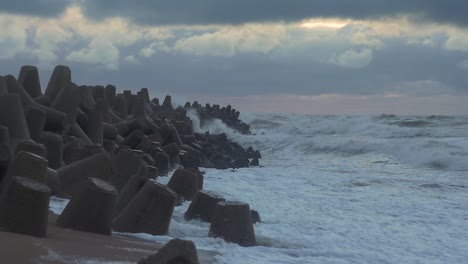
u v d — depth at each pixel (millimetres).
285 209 18438
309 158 41156
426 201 21750
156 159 24406
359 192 23594
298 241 13547
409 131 55156
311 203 20078
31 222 9766
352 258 12328
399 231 16219
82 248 9281
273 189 23219
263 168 32750
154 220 12500
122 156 16578
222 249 11570
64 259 8344
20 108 16812
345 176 28922
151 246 10406
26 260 8039
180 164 28469
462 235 16125
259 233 14062
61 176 14625
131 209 12594
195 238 12406
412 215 18812
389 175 29922
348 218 17625
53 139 16734
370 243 14414
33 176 11500
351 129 61250
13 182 9883
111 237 11180
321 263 11297
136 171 16453
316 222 16484
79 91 22469
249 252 11555
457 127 57875
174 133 30875
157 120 32438
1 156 11664
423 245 14680
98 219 11312
